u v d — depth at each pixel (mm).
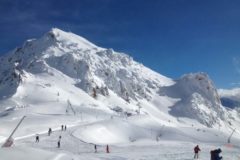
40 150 19141
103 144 65125
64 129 81938
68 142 64938
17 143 59656
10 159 17500
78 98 169750
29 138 67188
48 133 72375
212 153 29688
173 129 109500
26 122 87375
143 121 114438
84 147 60000
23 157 17859
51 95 156500
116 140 83562
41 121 91250
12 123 82250
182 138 100438
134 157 39281
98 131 84312
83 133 77375
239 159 35406
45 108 122938
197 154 38625
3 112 120500
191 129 123312
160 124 114688
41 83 173500
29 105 136500
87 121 102062
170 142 73500
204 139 109312
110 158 38406
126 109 189625
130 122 107250
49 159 18062
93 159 31672
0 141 45219
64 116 106125
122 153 46062
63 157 19000
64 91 172000
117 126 94438
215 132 129750
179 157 39062
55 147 58812
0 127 73562
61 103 135750
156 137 95312
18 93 156375
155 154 42969
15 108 124312
